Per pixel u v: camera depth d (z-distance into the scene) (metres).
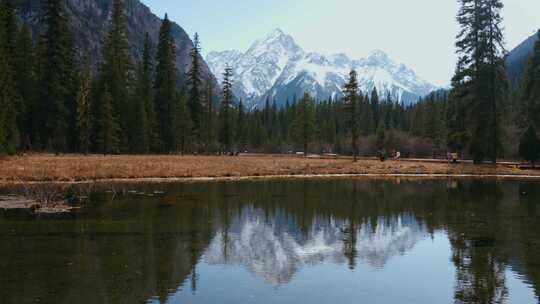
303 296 10.29
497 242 15.84
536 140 50.62
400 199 27.16
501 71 50.72
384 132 98.62
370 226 18.84
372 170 49.31
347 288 10.95
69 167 37.00
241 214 21.23
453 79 53.56
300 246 15.23
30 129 56.84
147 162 44.88
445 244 15.63
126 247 14.27
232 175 41.81
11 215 19.28
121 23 68.62
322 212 22.31
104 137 59.41
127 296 9.95
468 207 24.17
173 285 10.81
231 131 80.19
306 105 93.94
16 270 11.67
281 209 23.02
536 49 55.47
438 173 48.25
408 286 11.08
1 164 36.31
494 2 50.62
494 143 50.81
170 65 70.94
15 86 54.97
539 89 54.59
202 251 14.13
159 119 69.62
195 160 52.03
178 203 23.97
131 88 69.56
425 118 99.00
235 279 11.45
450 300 10.18
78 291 10.16
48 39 55.66
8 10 57.34
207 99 82.31
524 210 23.11
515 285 11.16
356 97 72.25
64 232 16.20
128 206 22.48
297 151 116.00
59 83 55.81
